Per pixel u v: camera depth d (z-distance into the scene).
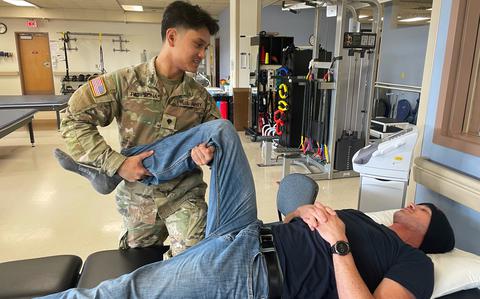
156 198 1.64
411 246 1.51
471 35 2.06
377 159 2.23
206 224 1.58
